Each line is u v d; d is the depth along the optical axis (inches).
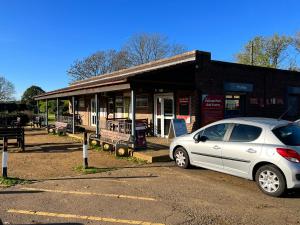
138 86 468.4
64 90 762.2
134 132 460.1
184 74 533.6
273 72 669.3
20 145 535.2
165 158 421.1
